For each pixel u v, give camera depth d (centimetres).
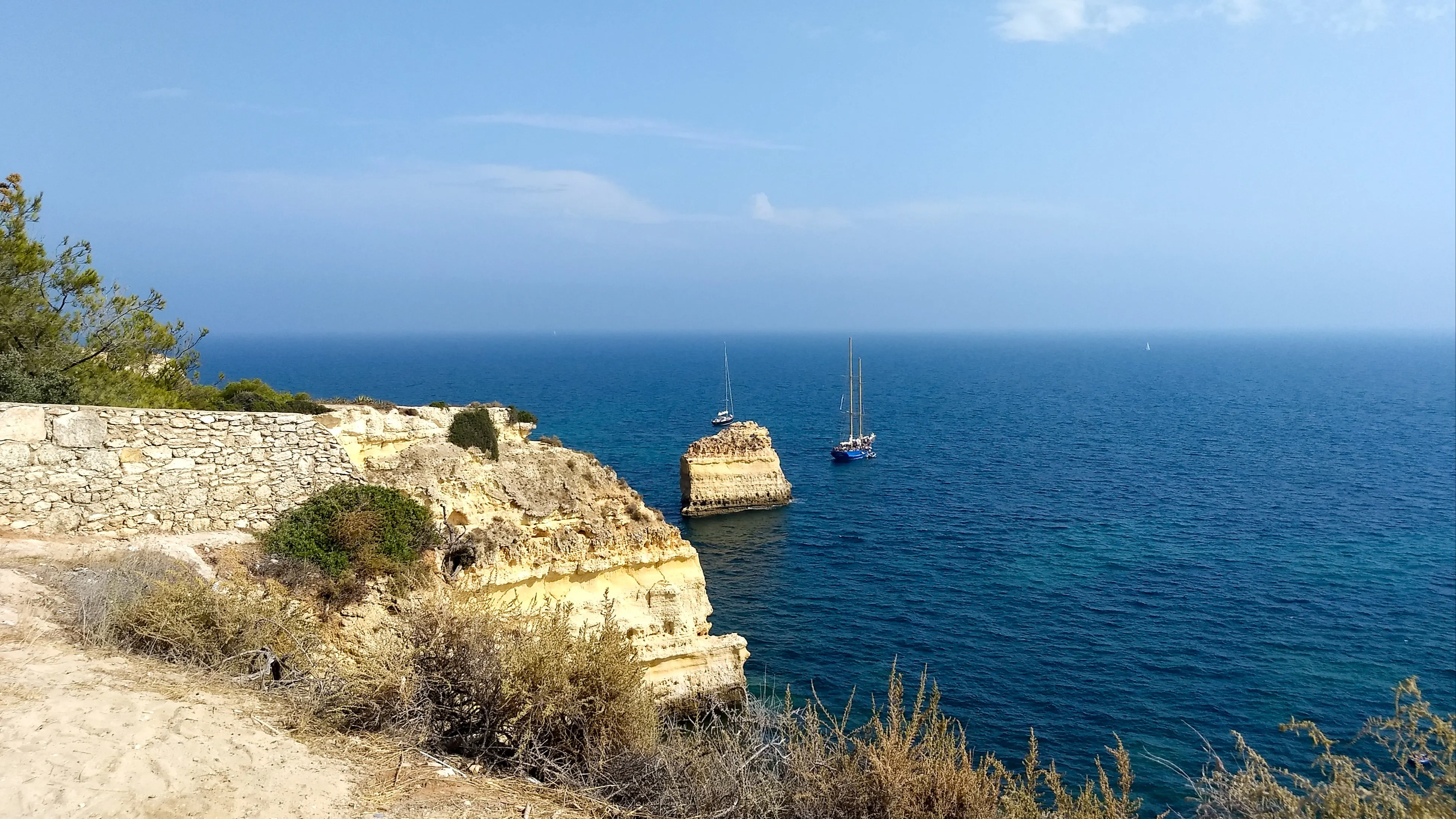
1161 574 5456
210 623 1312
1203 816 993
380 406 4147
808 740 1133
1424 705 876
